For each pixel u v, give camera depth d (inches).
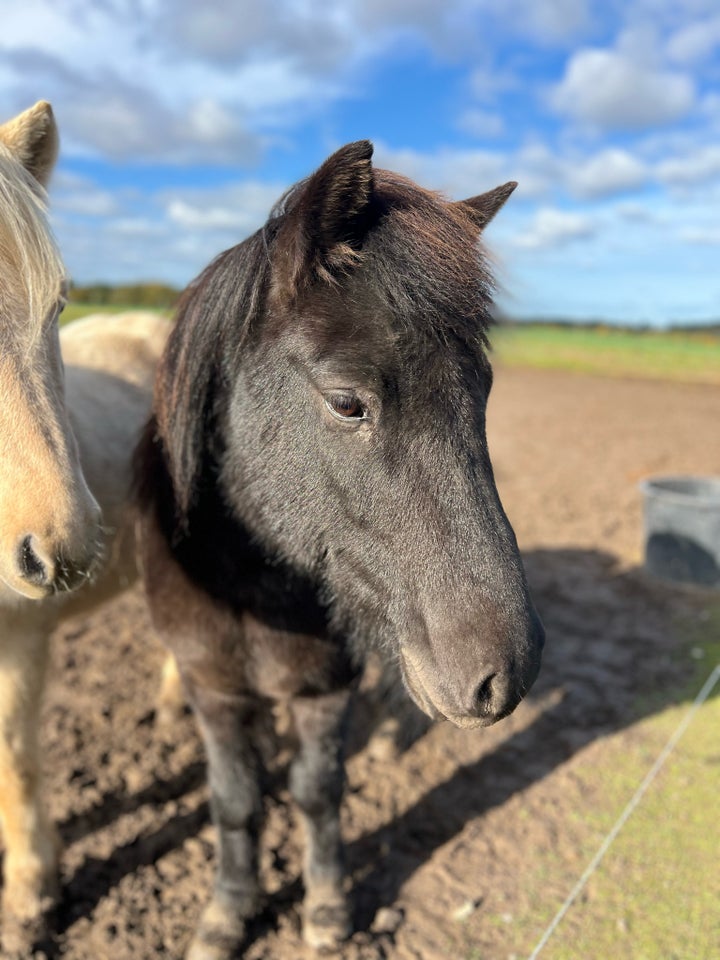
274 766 54.3
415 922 41.8
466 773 55.0
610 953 39.3
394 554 28.1
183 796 51.2
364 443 27.6
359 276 27.4
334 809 40.6
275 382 30.2
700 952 39.2
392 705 52.8
